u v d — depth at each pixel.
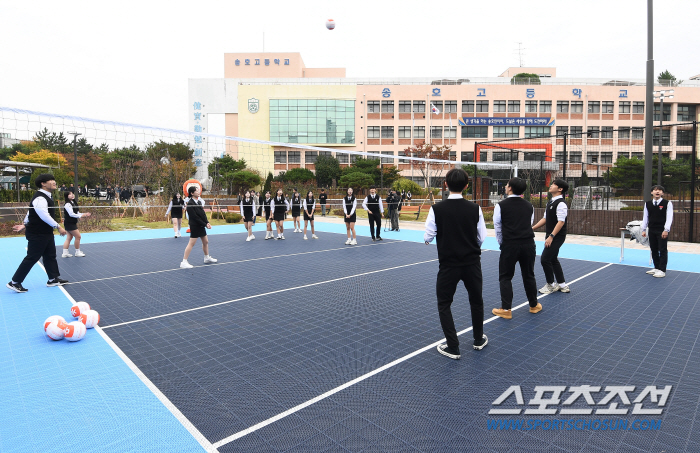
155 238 14.19
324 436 2.70
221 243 12.86
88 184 45.19
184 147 39.50
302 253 10.79
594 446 2.60
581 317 5.28
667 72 63.44
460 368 3.75
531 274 5.41
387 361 3.93
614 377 3.56
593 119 55.62
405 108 57.03
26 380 3.52
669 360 3.91
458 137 56.19
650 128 11.66
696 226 12.54
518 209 5.22
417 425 2.84
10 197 20.38
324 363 3.88
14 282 6.64
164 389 3.36
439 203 4.07
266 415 2.97
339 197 37.81
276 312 5.54
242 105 57.00
